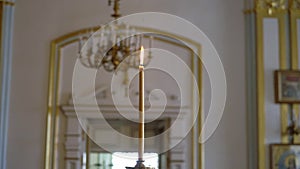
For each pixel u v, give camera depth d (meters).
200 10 5.93
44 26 5.73
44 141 5.50
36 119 5.55
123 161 5.52
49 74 5.64
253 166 5.58
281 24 5.86
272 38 5.83
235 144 5.66
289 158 5.54
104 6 5.79
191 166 5.60
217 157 5.63
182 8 5.91
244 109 5.73
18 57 5.64
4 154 5.42
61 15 5.76
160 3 5.89
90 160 5.51
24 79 5.61
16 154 5.45
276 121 5.65
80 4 5.79
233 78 5.80
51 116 5.57
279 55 5.79
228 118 5.71
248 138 5.65
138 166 1.65
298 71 5.73
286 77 5.70
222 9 5.94
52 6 5.78
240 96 5.76
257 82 5.71
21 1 5.75
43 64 5.66
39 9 5.76
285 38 5.84
